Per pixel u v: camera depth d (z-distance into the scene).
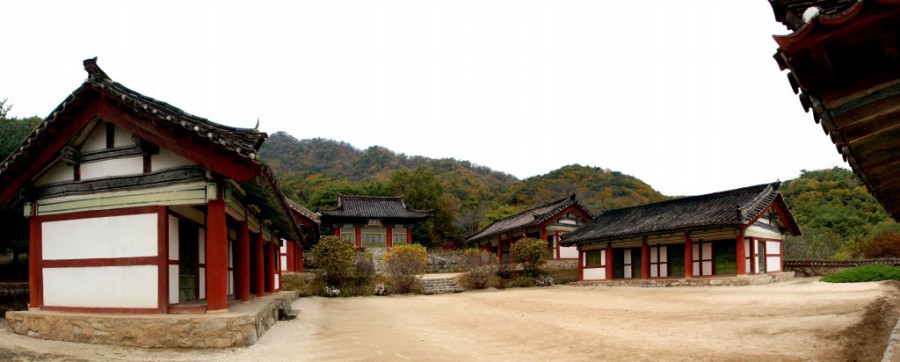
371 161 112.44
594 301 18.81
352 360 8.97
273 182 11.58
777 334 10.05
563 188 80.12
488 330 12.71
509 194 76.94
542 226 36.78
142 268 10.40
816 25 3.52
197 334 9.56
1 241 19.28
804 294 17.11
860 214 45.03
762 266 26.05
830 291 17.75
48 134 10.60
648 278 27.28
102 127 11.04
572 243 31.69
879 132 4.96
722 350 8.90
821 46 3.67
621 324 12.64
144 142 10.47
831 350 8.52
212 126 10.42
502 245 43.38
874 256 31.03
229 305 12.59
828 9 4.27
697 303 16.34
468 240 49.03
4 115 20.14
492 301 20.78
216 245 10.18
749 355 8.40
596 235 30.17
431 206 59.06
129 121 10.23
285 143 128.00
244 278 13.30
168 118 9.64
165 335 9.55
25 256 23.88
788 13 4.57
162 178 10.43
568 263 36.78
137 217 10.55
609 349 9.57
